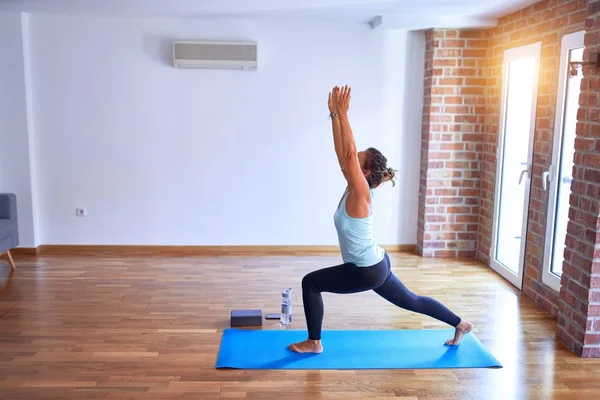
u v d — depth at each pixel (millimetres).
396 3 4305
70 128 5262
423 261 5254
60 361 3111
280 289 4410
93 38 5141
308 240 5605
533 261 4211
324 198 5539
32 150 5234
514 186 4723
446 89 5160
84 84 5203
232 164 5434
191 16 5039
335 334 3539
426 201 5320
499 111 4867
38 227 5379
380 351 3297
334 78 5348
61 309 3906
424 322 3771
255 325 3652
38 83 5172
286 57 5289
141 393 2779
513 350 3342
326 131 5426
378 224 5602
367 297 4270
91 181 5363
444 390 2857
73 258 5223
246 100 5336
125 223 5461
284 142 5426
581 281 3230
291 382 2918
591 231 3121
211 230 5535
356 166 2877
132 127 5305
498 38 4922
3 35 4992
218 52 5129
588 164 3154
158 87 5258
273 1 4266
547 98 4023
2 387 2812
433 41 5086
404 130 5457
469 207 5352
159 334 3500
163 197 5445
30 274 4707
